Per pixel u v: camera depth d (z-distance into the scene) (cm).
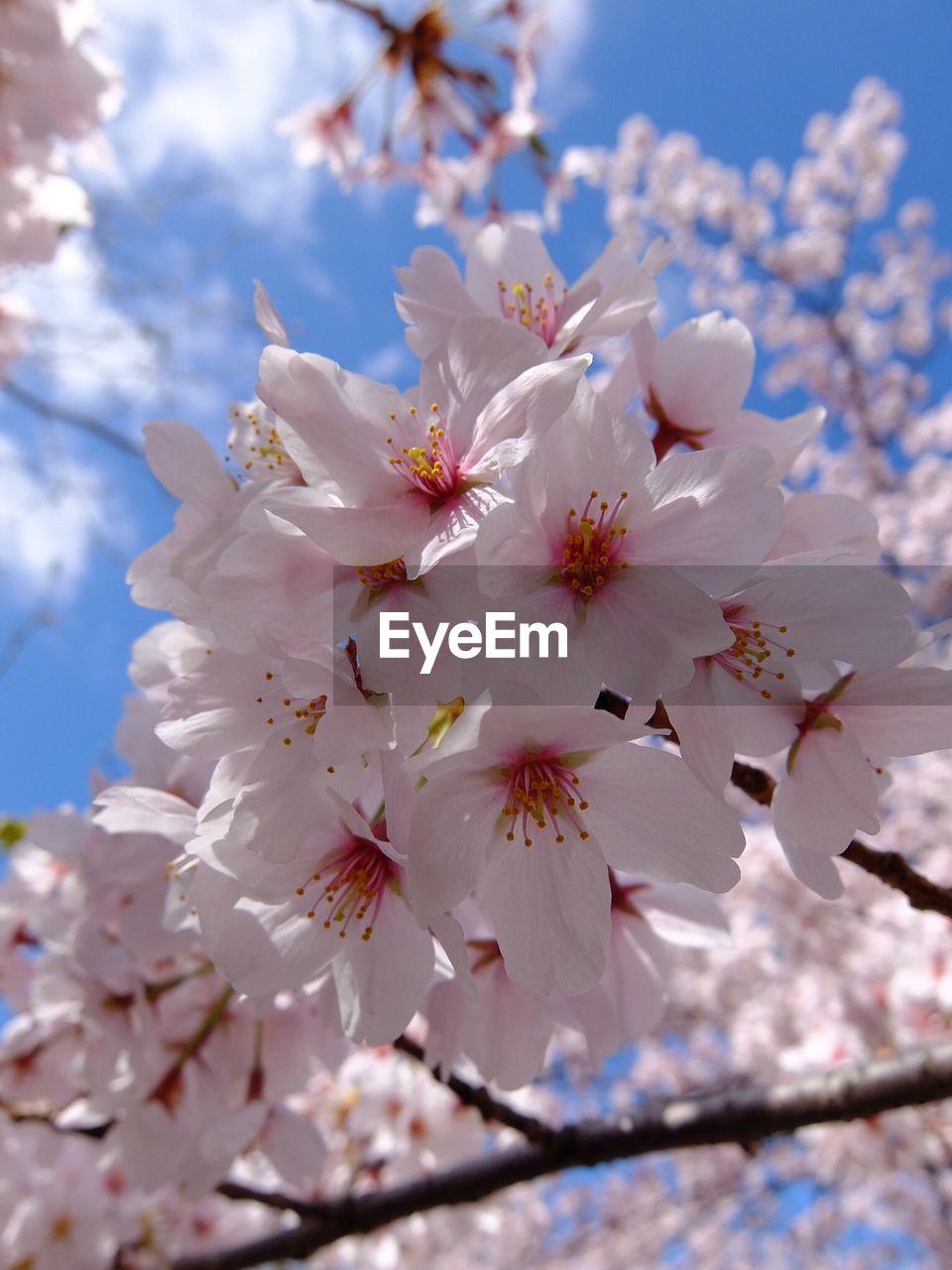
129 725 17
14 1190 28
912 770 71
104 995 18
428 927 11
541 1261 68
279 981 13
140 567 15
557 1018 15
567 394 11
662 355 15
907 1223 63
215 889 13
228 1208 32
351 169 42
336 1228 22
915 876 14
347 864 13
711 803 11
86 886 18
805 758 13
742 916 63
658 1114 20
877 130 103
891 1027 39
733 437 14
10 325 37
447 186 42
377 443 12
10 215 28
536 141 42
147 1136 18
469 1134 26
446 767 11
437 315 15
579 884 12
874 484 98
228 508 13
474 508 12
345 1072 29
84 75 28
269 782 12
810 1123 19
